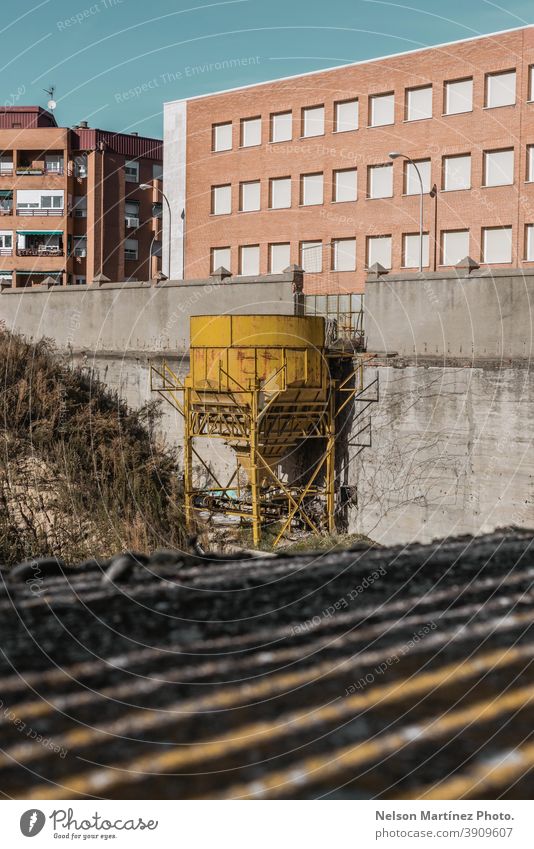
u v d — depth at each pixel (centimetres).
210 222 4969
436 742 340
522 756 328
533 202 3938
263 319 2520
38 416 2558
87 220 6419
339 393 2645
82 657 432
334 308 2892
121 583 575
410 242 4294
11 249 6400
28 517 1911
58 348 3381
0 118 6519
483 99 4044
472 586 558
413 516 2430
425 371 2423
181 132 5062
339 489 2598
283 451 2623
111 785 318
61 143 6319
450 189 4169
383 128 4347
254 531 2456
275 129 4719
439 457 2383
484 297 2312
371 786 313
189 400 2684
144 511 2144
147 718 364
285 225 4684
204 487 2891
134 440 2902
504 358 2269
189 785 319
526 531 768
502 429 2266
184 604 523
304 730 351
